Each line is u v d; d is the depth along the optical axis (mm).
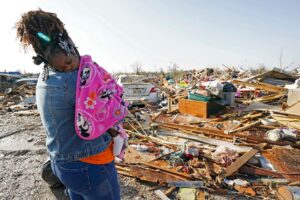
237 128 6844
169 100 9273
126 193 3842
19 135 7309
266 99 9641
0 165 5020
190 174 4254
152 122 7645
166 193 3779
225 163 4609
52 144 1674
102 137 1663
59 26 1576
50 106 1587
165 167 4531
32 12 1565
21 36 1599
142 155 5164
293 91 7820
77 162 1625
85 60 1627
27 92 17406
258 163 4617
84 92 1522
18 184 4234
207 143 5914
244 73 16656
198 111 8328
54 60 1553
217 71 20203
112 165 1762
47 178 3930
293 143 5590
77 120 1528
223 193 3783
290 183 3963
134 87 10109
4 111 11461
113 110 1615
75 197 1902
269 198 3637
